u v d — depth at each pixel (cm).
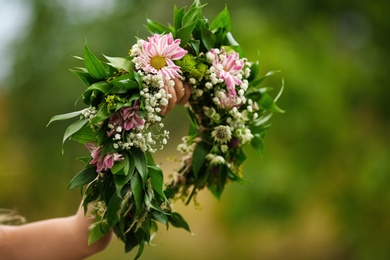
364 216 461
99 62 132
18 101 555
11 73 565
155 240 550
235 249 529
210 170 156
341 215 470
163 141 133
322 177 459
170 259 536
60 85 535
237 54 145
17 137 552
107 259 532
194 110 152
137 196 131
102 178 134
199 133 155
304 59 456
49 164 538
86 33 533
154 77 130
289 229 471
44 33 555
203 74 141
